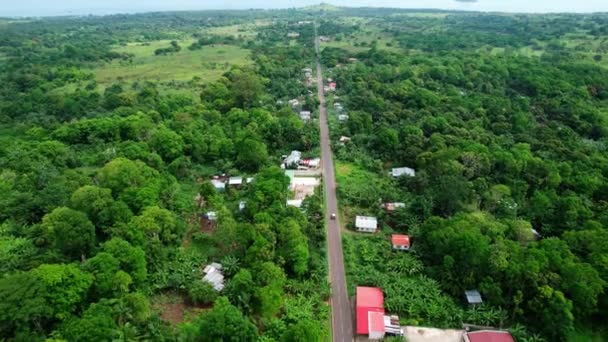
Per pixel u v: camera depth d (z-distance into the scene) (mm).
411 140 127125
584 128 143375
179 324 65750
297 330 57562
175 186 101250
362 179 115312
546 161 112625
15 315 53812
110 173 95125
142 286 70688
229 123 144250
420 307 69375
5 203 89562
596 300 64812
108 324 55125
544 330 64812
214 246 85000
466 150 116250
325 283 75375
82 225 74625
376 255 83500
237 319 58969
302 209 96688
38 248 78000
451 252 75688
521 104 164250
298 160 124125
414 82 196750
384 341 63500
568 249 75062
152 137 124938
